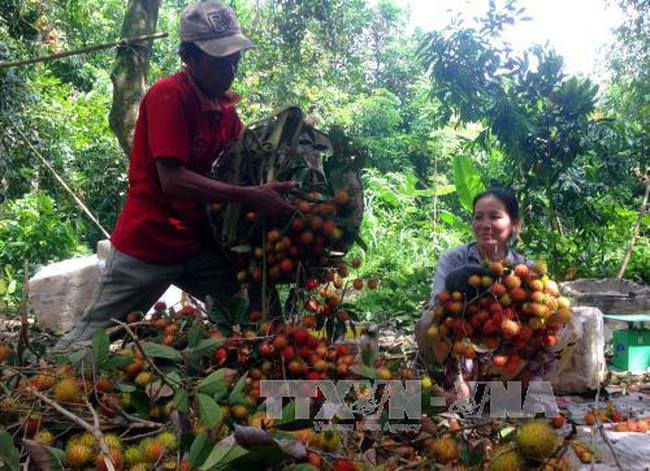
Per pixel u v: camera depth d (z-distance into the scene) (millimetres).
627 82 12297
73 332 3488
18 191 11320
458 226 10492
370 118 17797
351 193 3152
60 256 10531
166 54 15195
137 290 3439
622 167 7426
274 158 3135
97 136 13188
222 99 3512
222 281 3602
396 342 5277
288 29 10188
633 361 4711
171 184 3158
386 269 10344
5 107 9727
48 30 11922
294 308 3084
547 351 2977
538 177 6891
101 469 1911
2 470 1911
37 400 2281
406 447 2277
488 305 2785
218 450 1826
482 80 6723
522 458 2068
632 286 7055
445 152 14727
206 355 2641
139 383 2404
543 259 7398
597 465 2316
